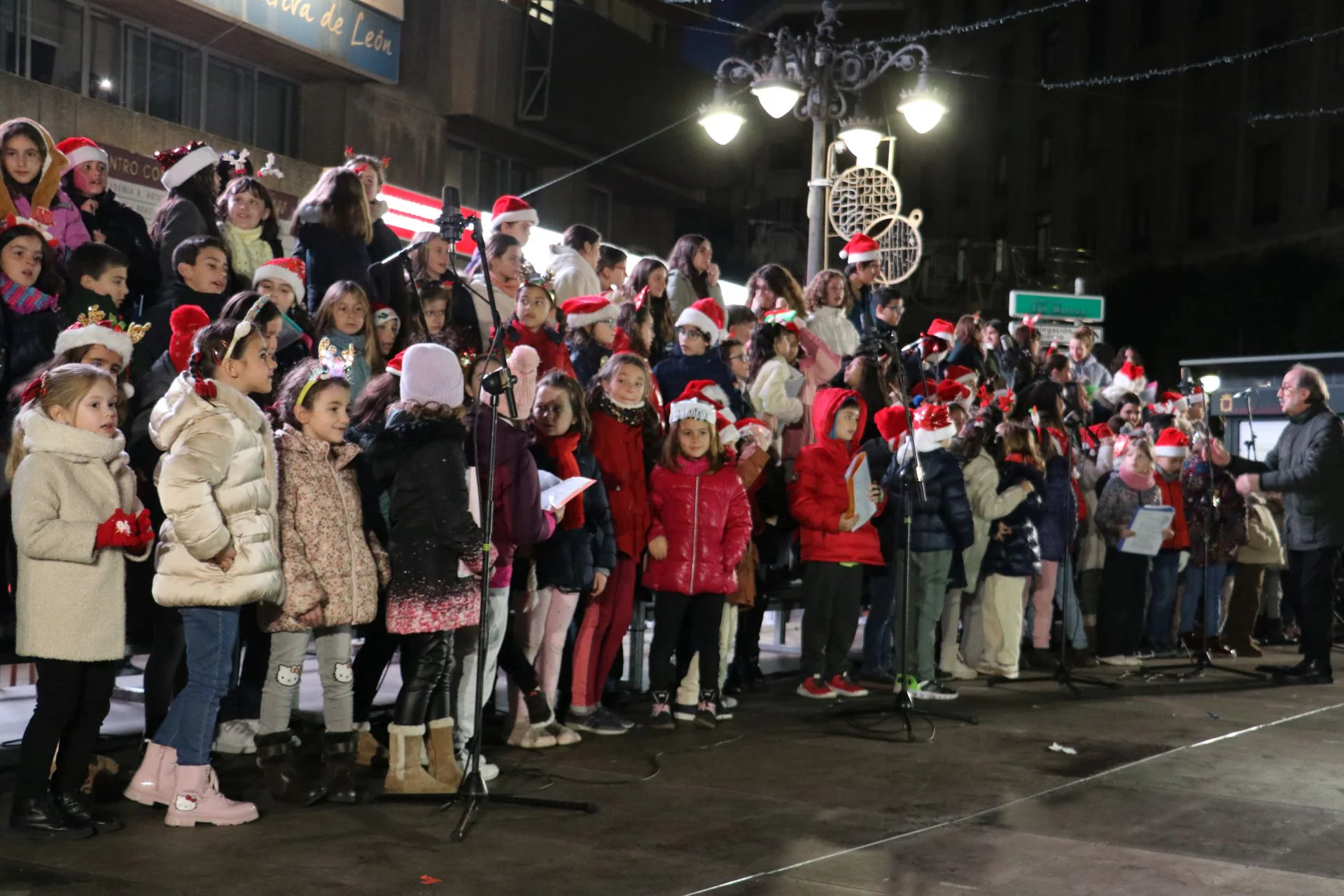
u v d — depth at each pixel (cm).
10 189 579
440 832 457
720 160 2445
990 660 866
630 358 646
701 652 670
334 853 427
